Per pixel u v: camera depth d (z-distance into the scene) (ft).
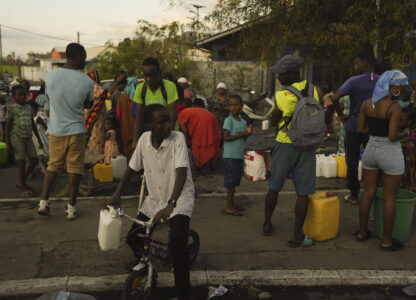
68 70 15.61
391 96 12.50
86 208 17.48
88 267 12.16
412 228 15.53
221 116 27.30
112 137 24.30
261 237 14.57
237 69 58.39
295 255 13.08
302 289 11.50
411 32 31.86
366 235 14.28
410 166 18.38
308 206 14.12
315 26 37.47
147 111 9.78
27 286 11.02
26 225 15.52
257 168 22.94
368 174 13.66
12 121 19.49
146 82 15.34
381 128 12.84
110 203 10.30
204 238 14.47
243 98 57.67
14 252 13.17
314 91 13.17
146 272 10.12
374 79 16.71
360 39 33.91
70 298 10.58
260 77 57.11
